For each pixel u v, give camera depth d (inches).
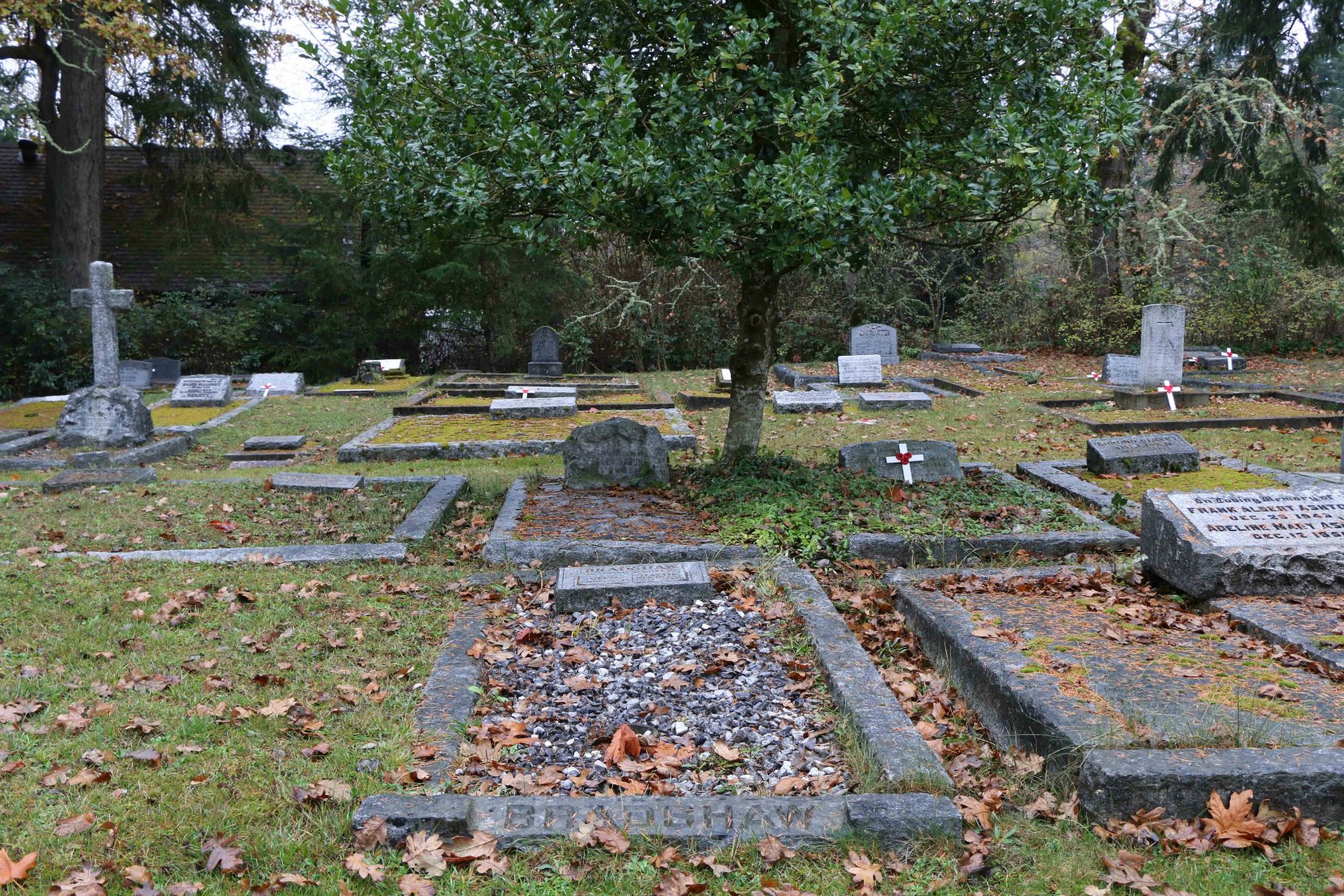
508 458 447.2
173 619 219.5
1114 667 173.6
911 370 828.6
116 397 481.7
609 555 261.4
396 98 289.3
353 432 539.8
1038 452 441.4
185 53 788.6
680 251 293.4
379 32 289.3
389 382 804.6
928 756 152.6
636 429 339.9
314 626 218.1
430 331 992.2
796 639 207.3
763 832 135.2
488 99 279.3
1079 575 238.4
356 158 299.7
